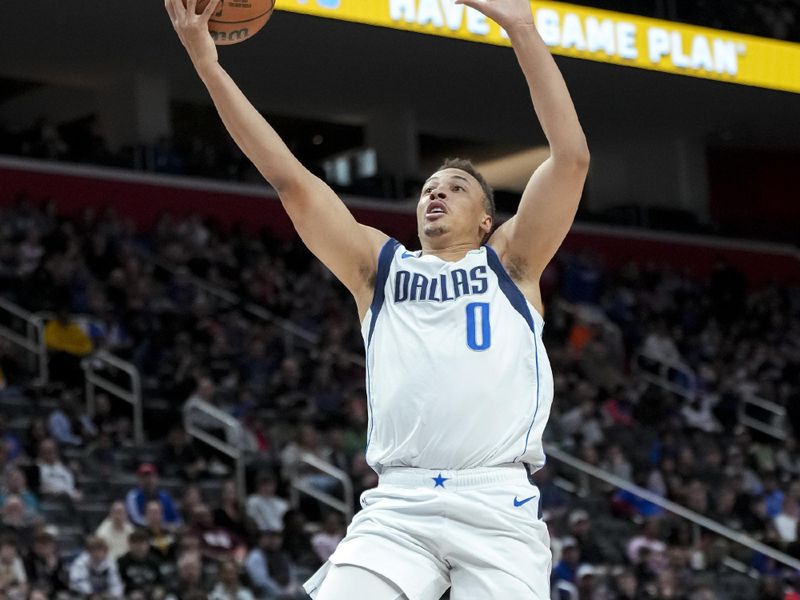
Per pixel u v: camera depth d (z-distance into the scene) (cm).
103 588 1533
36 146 2681
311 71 2775
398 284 537
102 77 2886
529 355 529
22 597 1433
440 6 1919
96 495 1805
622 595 1833
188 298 2423
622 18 2122
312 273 2692
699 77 2191
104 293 2294
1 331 2125
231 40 566
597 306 2973
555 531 2011
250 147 528
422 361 521
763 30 2366
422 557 512
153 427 2019
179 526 1716
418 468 519
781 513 2317
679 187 3366
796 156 3516
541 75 525
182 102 3147
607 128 3209
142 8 2447
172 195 2805
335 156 3412
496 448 515
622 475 2277
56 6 2412
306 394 2228
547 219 536
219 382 2208
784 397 2914
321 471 1980
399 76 2825
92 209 2509
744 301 3231
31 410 1961
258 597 1648
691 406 2709
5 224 2372
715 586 2022
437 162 3597
